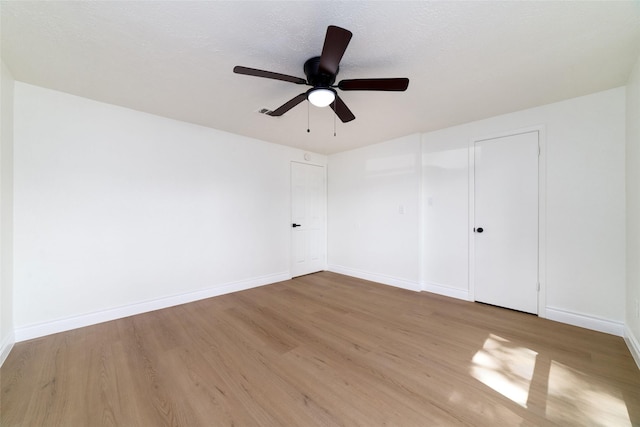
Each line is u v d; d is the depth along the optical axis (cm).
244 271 376
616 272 232
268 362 194
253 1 136
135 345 218
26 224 227
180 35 164
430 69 201
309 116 297
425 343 221
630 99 213
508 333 238
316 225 480
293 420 141
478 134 312
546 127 267
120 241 275
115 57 188
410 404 152
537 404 151
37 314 231
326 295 348
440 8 141
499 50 178
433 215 355
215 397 159
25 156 226
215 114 293
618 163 231
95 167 260
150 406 151
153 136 295
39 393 161
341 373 181
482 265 313
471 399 156
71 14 145
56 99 240
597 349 209
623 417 141
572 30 158
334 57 151
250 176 382
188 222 322
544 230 270
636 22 150
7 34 162
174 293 311
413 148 365
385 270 403
